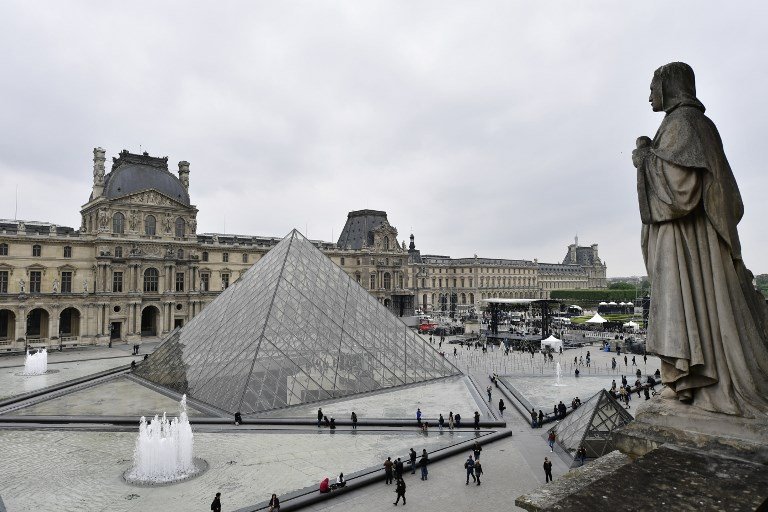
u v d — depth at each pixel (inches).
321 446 1692.9
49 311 4409.5
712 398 318.7
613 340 4938.5
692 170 316.8
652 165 332.5
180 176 5506.9
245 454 1610.5
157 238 4955.7
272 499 1170.0
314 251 3181.6
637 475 283.4
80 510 1201.4
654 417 343.3
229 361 2373.3
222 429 1870.1
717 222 317.1
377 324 2903.5
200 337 2760.8
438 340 5187.0
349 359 2527.1
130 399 2332.7
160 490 1318.9
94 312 4623.5
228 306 2891.2
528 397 2493.8
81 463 1519.4
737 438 298.0
